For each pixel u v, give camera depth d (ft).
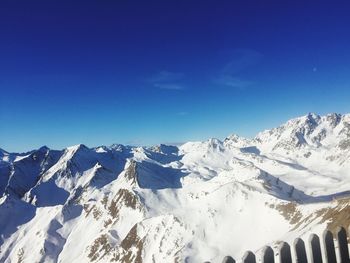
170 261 543.39
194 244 571.69
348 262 28.43
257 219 581.53
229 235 569.23
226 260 22.65
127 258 649.61
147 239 643.45
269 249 24.95
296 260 25.79
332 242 27.91
